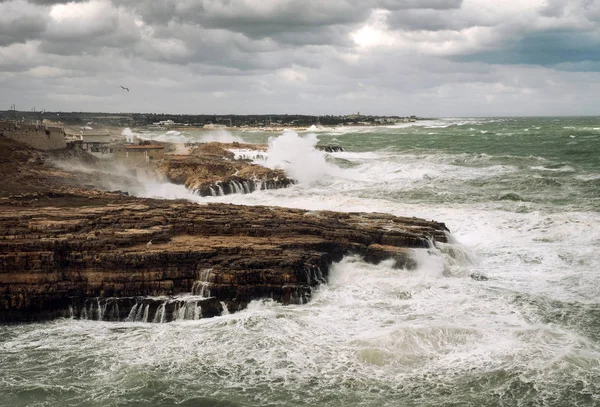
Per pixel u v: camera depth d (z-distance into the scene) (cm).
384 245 3584
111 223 3478
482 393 2172
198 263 3050
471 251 3784
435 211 5000
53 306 2950
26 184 5109
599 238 4094
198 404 2150
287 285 2972
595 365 2322
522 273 3512
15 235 3172
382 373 2320
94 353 2533
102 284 2964
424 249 3547
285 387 2241
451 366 2345
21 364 2448
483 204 5469
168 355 2497
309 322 2747
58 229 3278
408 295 3075
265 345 2547
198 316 2873
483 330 2617
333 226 3672
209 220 3556
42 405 2152
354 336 2598
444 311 2867
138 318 2897
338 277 3309
